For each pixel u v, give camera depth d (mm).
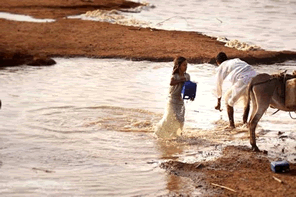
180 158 12188
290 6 45281
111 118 14641
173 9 41344
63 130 13516
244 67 13734
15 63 20594
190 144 13094
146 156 12219
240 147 13016
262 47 26422
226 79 13945
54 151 12156
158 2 45500
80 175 10961
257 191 10461
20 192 10008
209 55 22906
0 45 22891
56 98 16281
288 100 12656
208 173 11359
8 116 14344
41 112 14812
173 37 27500
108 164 11625
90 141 12914
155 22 33844
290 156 12523
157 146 12852
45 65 20766
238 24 34469
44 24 29516
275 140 13648
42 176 10789
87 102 16016
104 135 13352
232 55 22938
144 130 13875
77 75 19484
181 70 13164
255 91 12695
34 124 13812
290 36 30344
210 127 14492
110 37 26391
